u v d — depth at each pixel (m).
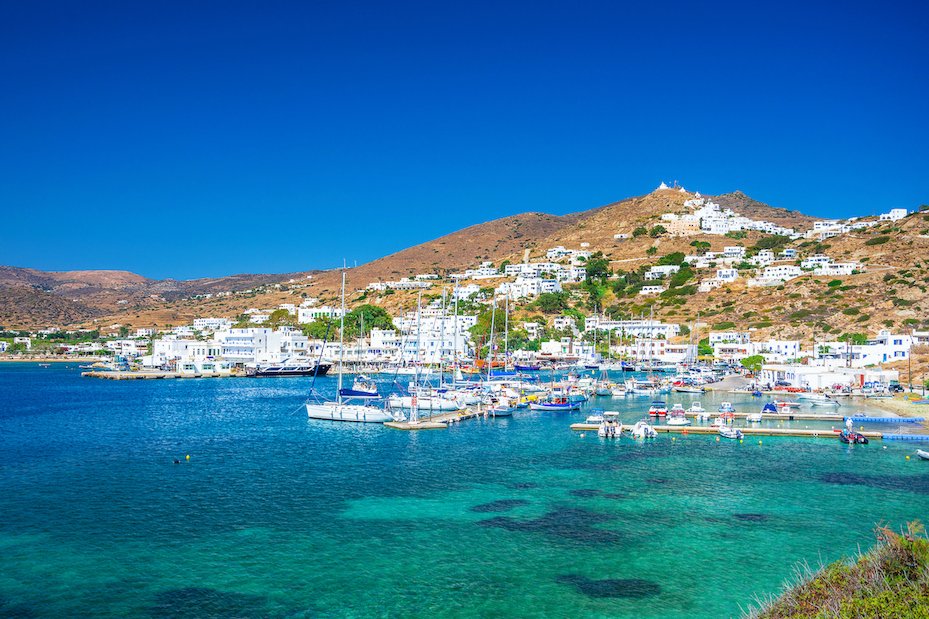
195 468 84.62
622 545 55.78
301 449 97.75
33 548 55.19
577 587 47.72
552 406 143.88
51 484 76.12
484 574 49.94
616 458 90.62
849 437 102.00
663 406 146.88
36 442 105.12
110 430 118.19
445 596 46.34
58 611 44.22
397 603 45.34
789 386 186.62
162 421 130.50
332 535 58.34
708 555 53.56
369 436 109.75
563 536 57.97
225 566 51.50
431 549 54.94
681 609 44.34
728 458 90.50
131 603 45.31
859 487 74.19
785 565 51.53
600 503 68.00
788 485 75.12
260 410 149.88
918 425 121.31
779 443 102.38
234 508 66.38
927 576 28.34
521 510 65.56
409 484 75.94
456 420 127.25
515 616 43.53
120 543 56.38
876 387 174.50
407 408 140.62
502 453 94.31
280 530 59.69
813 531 59.12
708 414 131.50
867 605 27.17
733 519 62.62
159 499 69.62
